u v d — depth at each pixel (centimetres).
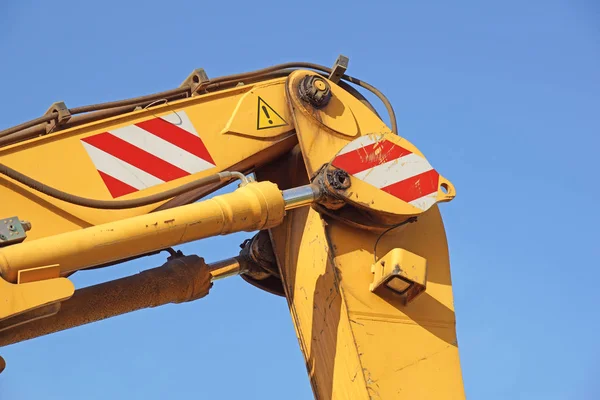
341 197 589
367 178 599
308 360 623
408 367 579
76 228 545
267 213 547
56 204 544
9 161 552
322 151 632
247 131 623
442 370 585
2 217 529
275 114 638
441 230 638
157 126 599
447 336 597
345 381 584
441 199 608
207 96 623
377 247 611
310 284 622
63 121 584
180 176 590
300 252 635
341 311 590
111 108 602
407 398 571
